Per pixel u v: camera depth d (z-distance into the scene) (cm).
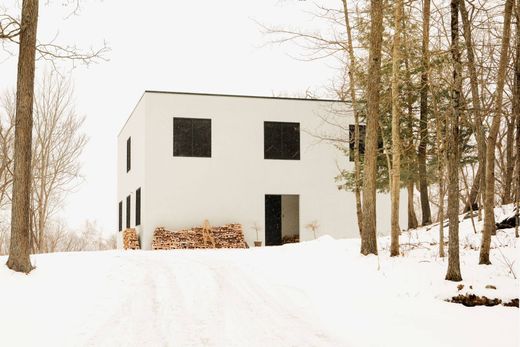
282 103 2661
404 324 823
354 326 836
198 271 1310
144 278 1204
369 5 1578
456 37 1039
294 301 995
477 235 1373
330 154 2686
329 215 2659
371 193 1277
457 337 752
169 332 827
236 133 2592
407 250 1300
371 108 1295
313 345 766
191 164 2523
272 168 2614
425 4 1461
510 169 1862
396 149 1261
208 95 2575
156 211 2462
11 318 828
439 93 1759
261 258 1467
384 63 1638
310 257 1357
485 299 881
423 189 1984
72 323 846
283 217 2909
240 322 881
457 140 982
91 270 1213
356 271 1132
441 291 934
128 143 3167
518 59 1255
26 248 1087
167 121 2517
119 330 830
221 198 2541
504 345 710
